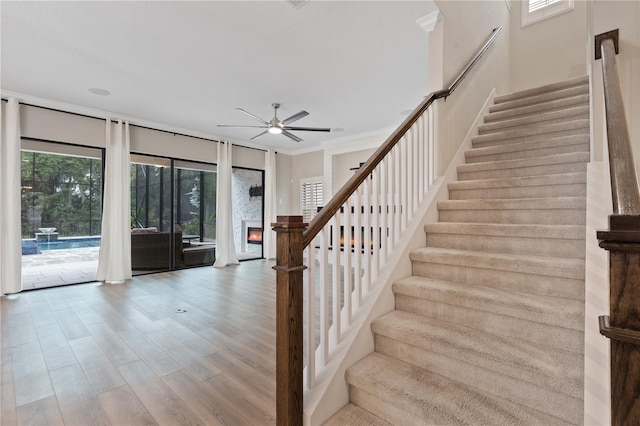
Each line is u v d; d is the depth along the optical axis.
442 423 1.29
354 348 1.73
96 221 5.49
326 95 4.54
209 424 1.72
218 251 6.60
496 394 1.43
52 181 5.10
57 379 2.16
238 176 7.61
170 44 3.16
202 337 2.87
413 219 2.42
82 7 2.58
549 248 1.91
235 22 2.81
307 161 8.16
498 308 1.64
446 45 2.96
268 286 4.83
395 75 3.93
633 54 1.65
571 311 1.45
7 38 3.02
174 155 6.13
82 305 3.84
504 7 4.75
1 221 4.23
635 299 0.56
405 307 2.02
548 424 1.24
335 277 1.76
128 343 2.74
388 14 2.75
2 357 2.48
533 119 3.21
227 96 4.54
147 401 1.92
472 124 3.53
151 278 5.42
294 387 1.39
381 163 2.11
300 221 1.43
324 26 2.90
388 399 1.47
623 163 0.80
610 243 0.58
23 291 4.49
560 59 4.68
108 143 5.14
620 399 0.57
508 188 2.51
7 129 4.28
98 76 3.86
